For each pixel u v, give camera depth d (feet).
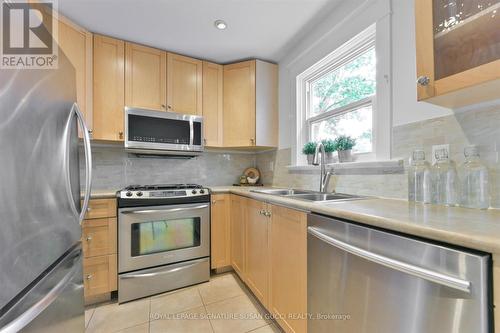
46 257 2.72
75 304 3.55
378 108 4.71
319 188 6.37
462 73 2.68
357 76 5.77
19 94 2.31
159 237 6.27
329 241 3.13
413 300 2.26
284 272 4.38
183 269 6.45
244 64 8.21
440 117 3.69
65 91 3.42
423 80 3.00
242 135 8.16
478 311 1.81
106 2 5.42
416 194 3.93
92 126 6.35
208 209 6.98
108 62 6.64
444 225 2.20
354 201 4.08
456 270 1.94
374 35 5.15
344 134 6.13
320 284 3.45
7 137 2.11
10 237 2.11
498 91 2.79
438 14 2.96
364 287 2.77
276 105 8.45
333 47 5.87
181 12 5.80
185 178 8.76
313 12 5.87
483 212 2.92
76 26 6.05
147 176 8.17
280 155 8.34
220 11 5.78
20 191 2.28
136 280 5.86
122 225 5.83
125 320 5.04
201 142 7.66
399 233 2.46
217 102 8.27
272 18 6.07
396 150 4.36
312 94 7.36
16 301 2.20
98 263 5.63
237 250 6.81
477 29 2.64
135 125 6.70
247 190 6.77
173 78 7.57
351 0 5.32
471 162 3.30
